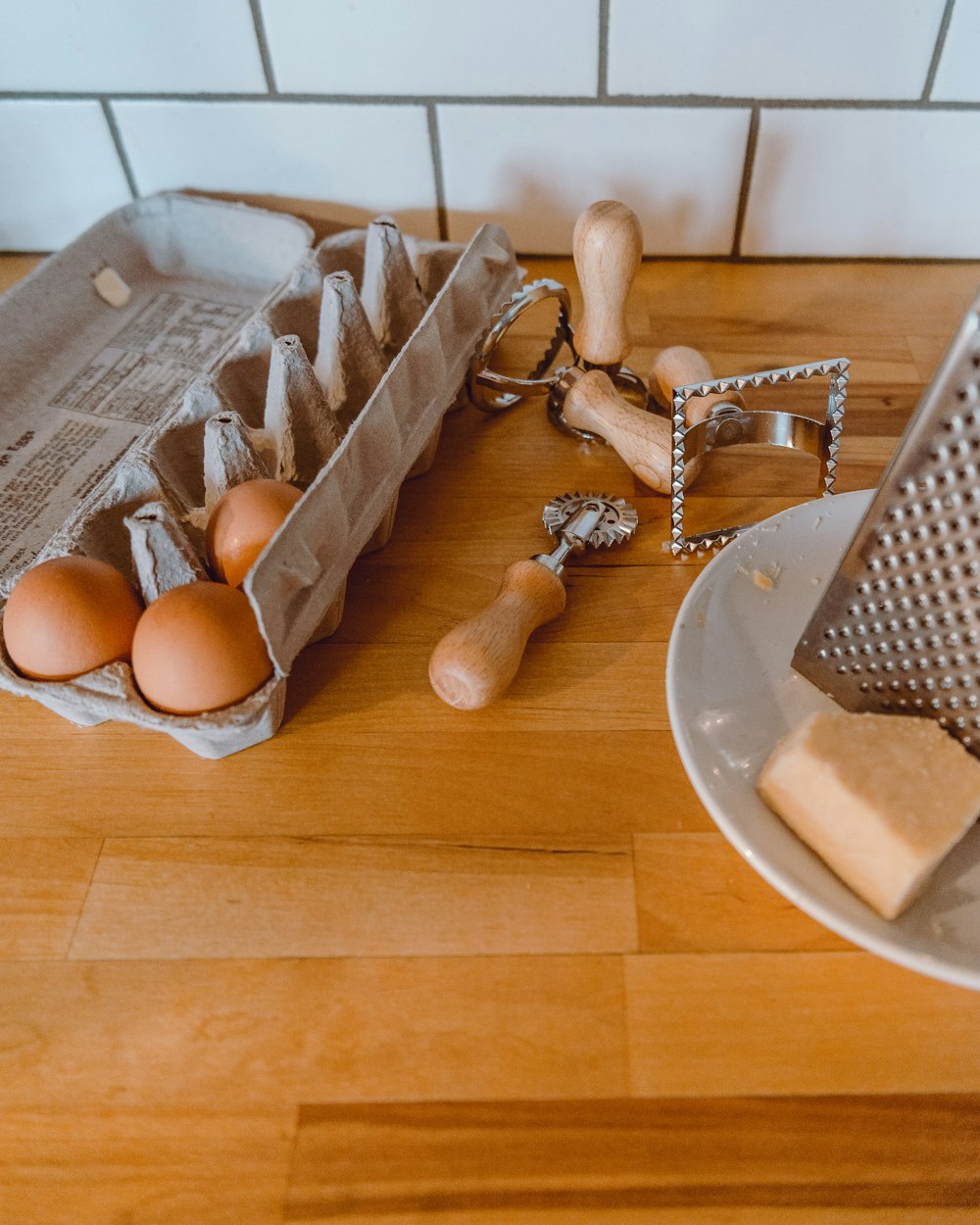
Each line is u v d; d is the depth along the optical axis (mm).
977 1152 356
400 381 537
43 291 701
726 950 412
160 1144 365
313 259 660
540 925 420
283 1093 377
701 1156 358
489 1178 355
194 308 749
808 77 663
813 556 502
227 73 693
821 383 661
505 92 688
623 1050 385
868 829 359
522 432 651
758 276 762
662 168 722
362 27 660
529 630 500
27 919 429
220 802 466
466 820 454
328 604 479
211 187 770
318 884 436
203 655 412
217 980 408
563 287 594
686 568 558
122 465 519
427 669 515
